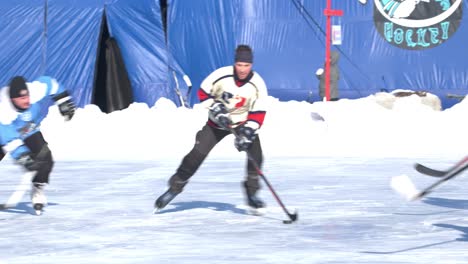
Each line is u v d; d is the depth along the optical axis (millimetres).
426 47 64250
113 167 32281
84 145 40125
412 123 43531
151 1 63375
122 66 64125
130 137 41750
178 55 63812
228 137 41438
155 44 63438
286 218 20219
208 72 63719
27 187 27031
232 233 18172
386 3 64500
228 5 64438
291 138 41281
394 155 36094
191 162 20547
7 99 19594
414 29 64188
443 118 43938
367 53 64562
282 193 24719
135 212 21391
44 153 20672
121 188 26344
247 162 20547
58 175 29812
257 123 19656
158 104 48594
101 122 44000
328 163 33094
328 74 58375
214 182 27562
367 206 22031
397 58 64375
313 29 64500
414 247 16281
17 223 19891
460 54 63938
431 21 64125
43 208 22172
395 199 23312
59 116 44938
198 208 22000
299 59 64375
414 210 21328
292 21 64688
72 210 21859
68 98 20703
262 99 19734
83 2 62875
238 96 19703
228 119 19484
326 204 22422
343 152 37281
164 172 30609
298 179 28125
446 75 63938
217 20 64312
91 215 20953
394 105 51125
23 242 17328
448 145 39406
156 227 19047
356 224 19188
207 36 64000
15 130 19656
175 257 15453
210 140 20344
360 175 29203
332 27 58656
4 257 15727
